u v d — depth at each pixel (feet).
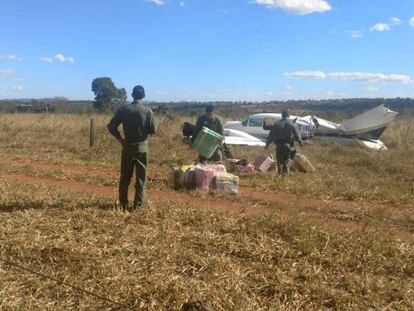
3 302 15.52
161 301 15.97
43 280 17.11
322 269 19.19
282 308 15.67
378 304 16.24
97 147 57.62
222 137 39.55
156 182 37.04
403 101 266.36
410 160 56.24
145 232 22.71
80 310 15.40
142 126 26.84
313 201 32.76
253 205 30.68
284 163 43.42
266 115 80.64
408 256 20.59
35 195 29.19
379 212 28.94
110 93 144.66
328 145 76.13
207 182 33.71
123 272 17.88
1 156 50.31
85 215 25.17
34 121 88.69
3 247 20.10
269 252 20.38
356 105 271.49
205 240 21.79
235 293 16.51
